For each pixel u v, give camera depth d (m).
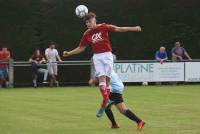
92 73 58.12
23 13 60.75
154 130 23.81
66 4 61.53
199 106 34.59
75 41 61.41
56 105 35.66
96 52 23.97
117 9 62.16
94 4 61.84
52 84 57.22
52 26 61.25
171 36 62.91
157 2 63.00
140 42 62.47
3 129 24.55
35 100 39.56
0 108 33.78
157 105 35.31
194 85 56.91
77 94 45.22
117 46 62.00
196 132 23.22
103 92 23.58
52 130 24.14
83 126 25.42
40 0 61.28
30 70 58.62
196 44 63.16
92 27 23.95
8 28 60.34
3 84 56.81
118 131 23.66
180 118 28.34
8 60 56.47
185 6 63.62
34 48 60.78
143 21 62.59
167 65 58.19
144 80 58.00
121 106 23.98
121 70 57.66
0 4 60.28
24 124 26.20
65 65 59.72
